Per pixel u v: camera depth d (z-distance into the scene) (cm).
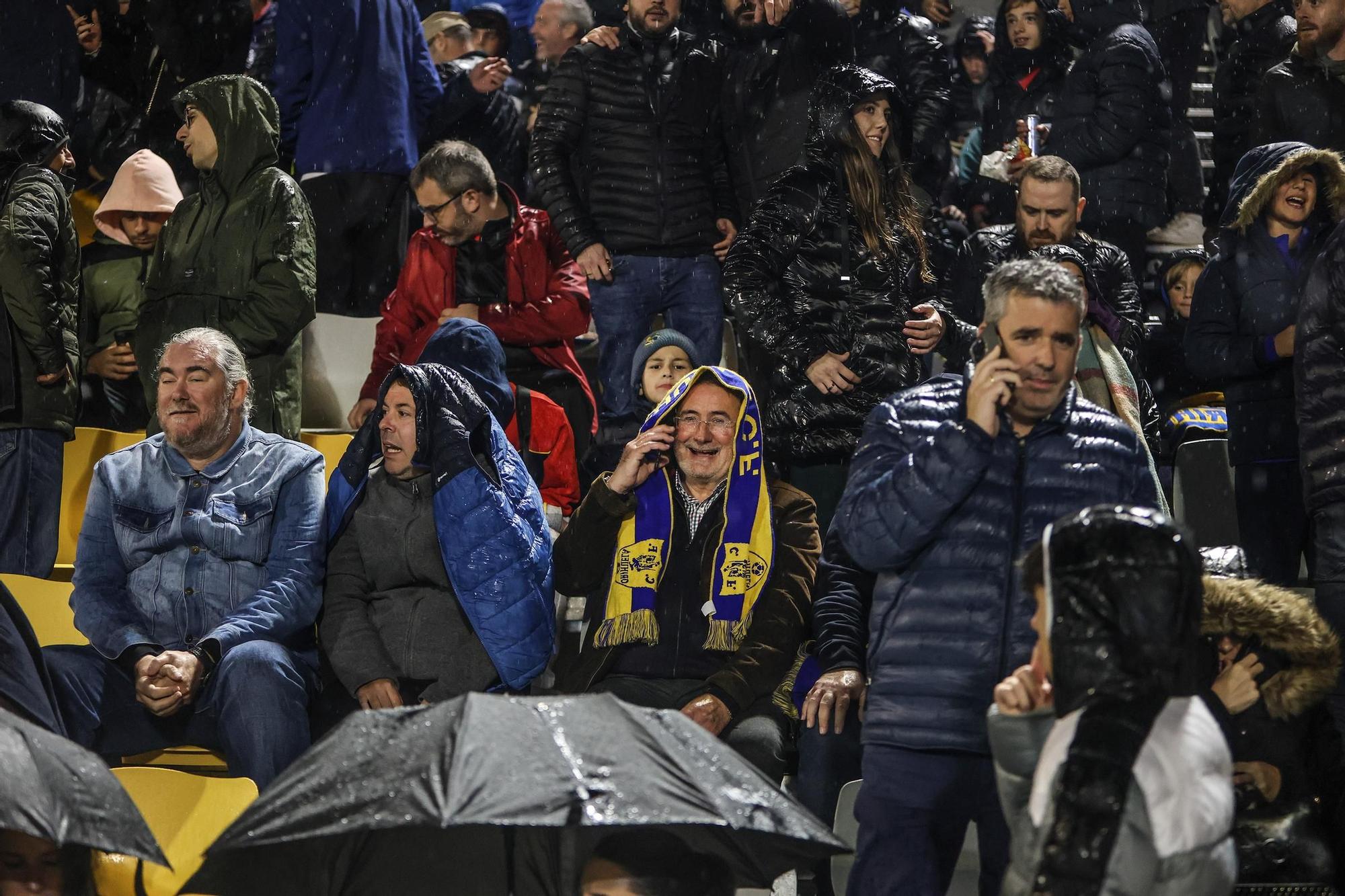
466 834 1459
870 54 2894
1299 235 2081
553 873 1471
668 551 1870
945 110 2916
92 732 1788
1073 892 890
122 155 3111
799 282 2159
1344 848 1514
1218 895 931
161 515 1878
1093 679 938
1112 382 2081
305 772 1170
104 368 2619
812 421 2175
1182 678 947
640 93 2569
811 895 1797
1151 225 3006
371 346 2756
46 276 2311
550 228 2609
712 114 2606
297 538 1867
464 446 1853
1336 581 1789
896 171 2212
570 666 1898
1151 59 2970
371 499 1886
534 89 3322
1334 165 2048
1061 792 913
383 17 2788
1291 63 2491
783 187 2173
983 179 3186
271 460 1908
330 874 1423
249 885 1382
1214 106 2903
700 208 2581
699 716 1772
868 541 1452
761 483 1895
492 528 1825
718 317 2584
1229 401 2112
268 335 2295
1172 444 2498
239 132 2355
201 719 1770
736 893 1485
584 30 3359
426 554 1853
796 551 1894
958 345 2192
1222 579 1559
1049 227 2317
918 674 1427
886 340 2162
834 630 1742
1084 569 957
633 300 2550
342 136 2750
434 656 1828
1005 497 1433
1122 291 2306
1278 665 1516
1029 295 1416
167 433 1888
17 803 1145
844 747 1714
